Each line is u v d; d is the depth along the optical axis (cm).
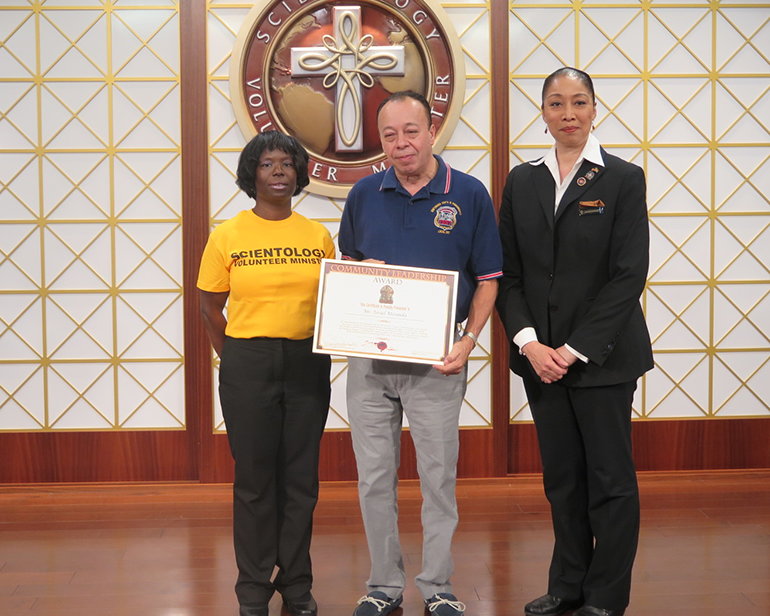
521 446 358
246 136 340
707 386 362
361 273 212
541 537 290
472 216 217
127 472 354
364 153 345
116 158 345
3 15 339
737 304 360
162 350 351
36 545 286
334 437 353
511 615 228
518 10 346
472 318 220
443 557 220
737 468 364
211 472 350
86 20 341
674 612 228
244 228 220
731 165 355
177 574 259
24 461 352
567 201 216
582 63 349
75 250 347
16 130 343
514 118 350
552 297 220
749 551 274
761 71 353
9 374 349
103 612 231
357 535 295
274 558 225
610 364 215
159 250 348
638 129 352
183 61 341
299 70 339
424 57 340
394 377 218
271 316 215
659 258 357
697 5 349
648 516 312
